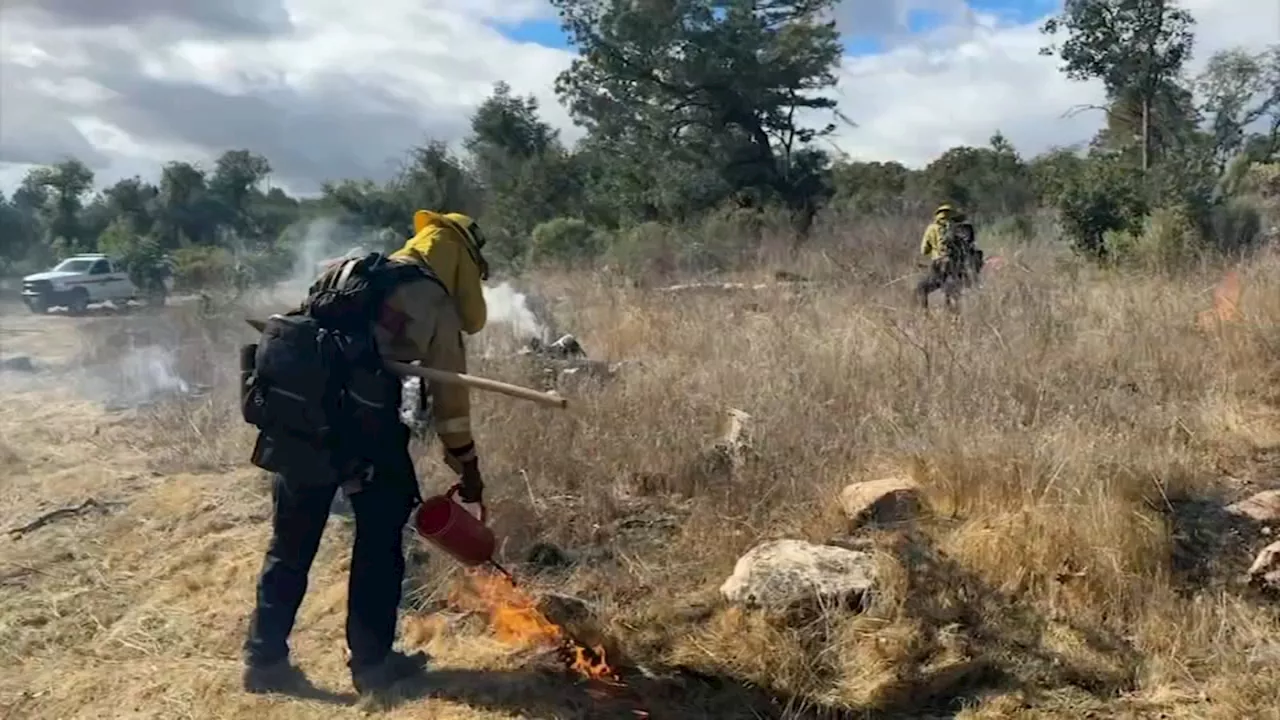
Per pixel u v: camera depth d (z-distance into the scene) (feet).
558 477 18.54
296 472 12.75
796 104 100.37
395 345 12.92
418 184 96.68
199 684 13.35
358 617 13.17
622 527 17.21
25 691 13.66
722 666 13.64
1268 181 66.39
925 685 13.32
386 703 12.75
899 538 15.42
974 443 17.42
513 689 12.90
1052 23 77.56
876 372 22.43
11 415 28.30
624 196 96.48
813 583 14.21
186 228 148.77
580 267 59.47
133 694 13.32
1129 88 76.18
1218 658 13.35
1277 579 14.28
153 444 23.66
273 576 13.34
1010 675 13.42
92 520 19.38
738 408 21.38
